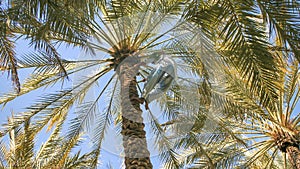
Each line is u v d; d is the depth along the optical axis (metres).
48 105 8.08
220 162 10.19
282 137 10.23
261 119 10.18
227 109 7.71
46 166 9.45
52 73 8.09
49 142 10.25
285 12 5.76
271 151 11.94
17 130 8.76
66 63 7.64
